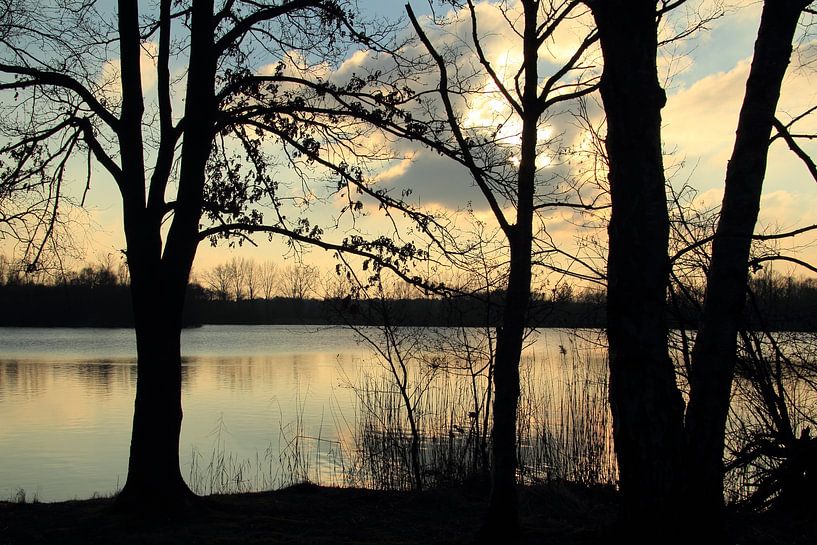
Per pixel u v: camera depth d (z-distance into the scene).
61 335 70.38
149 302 8.13
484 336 11.26
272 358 42.31
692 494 5.96
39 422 19.92
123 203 8.39
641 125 5.57
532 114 6.71
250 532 7.27
